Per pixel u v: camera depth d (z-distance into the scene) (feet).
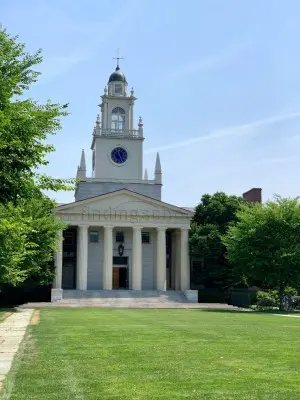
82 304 213.66
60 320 101.65
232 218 249.55
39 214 160.86
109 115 284.82
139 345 56.29
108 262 247.29
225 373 38.70
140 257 250.37
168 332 72.90
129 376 37.50
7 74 54.13
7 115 49.67
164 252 252.83
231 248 182.39
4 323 92.53
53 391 32.58
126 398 30.60
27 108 53.42
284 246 173.37
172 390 32.78
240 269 186.70
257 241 175.83
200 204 260.62
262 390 32.81
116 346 55.42
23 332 73.26
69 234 264.31
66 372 39.09
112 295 233.96
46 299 230.68
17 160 52.85
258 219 179.11
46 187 56.75
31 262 159.33
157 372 39.09
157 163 280.92
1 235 57.77
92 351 51.01
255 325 89.35
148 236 270.46
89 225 248.32
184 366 41.88
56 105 56.08
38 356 47.57
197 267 270.05
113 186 272.92
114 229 264.93
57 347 54.39
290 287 198.29
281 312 154.61
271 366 42.09
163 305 213.46
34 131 52.29
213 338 64.39
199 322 97.14
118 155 278.67
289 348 54.03
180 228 255.50
